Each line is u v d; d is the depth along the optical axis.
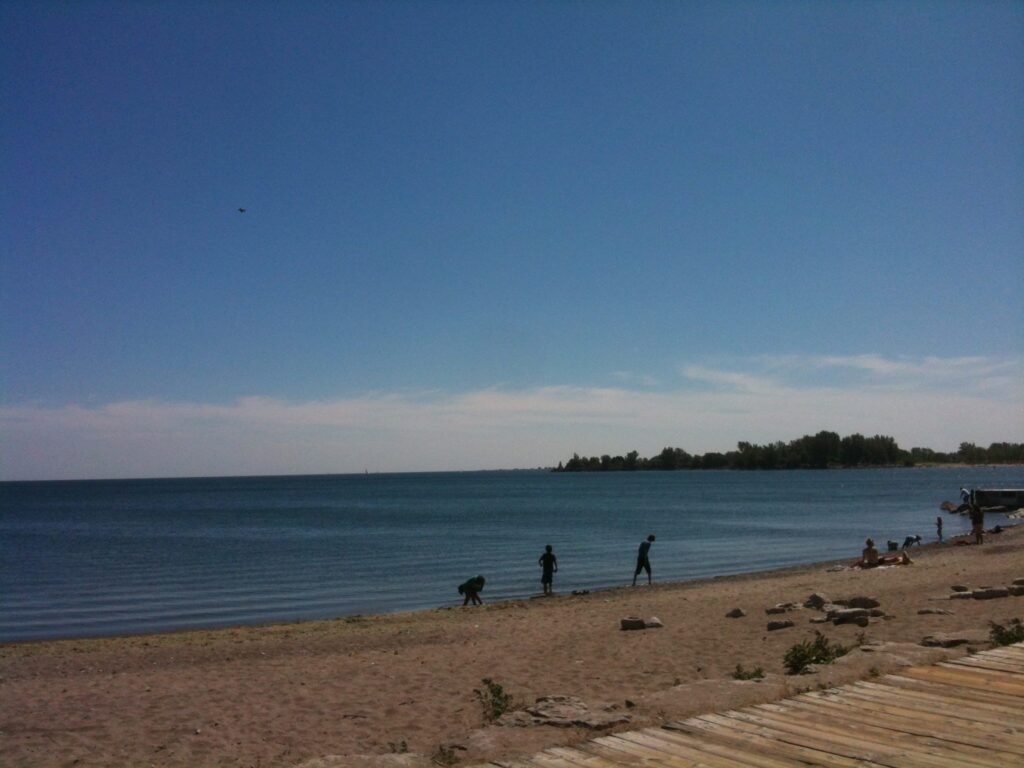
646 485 174.62
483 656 13.90
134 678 13.09
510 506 96.56
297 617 24.00
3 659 15.54
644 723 6.81
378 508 95.44
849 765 5.51
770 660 11.94
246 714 10.38
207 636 18.19
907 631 13.02
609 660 12.81
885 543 45.31
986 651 9.01
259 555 42.62
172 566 37.81
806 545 44.81
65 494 166.38
